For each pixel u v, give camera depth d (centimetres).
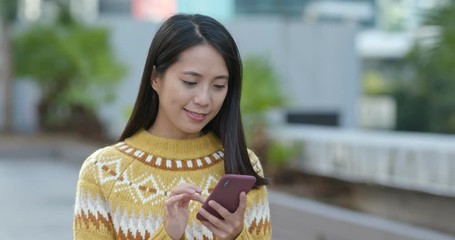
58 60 2080
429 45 796
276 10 2416
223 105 264
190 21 249
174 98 249
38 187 1373
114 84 2009
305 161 1175
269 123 1208
